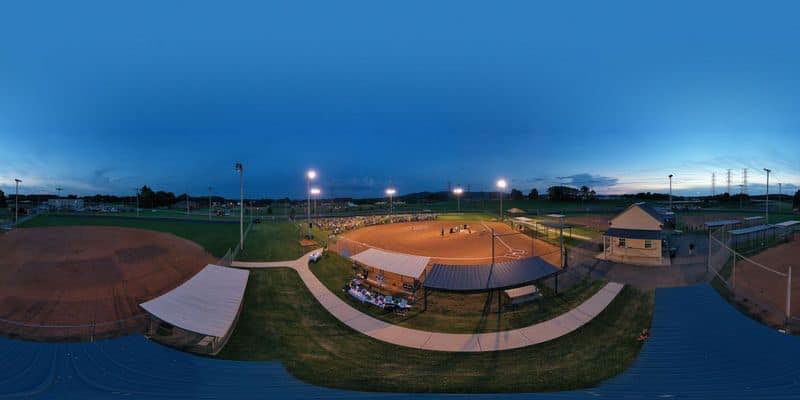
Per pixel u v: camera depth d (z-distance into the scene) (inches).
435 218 2970.0
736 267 1079.6
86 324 710.5
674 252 1309.1
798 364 544.7
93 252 940.0
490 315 841.5
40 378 530.3
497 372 597.9
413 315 849.5
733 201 4970.5
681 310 788.0
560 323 786.8
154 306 703.1
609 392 494.3
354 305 909.8
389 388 538.9
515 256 1376.7
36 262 864.3
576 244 1582.2
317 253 1358.3
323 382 558.6
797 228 1721.2
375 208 4815.5
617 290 934.4
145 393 489.7
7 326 677.3
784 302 778.8
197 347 666.2
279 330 770.8
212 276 914.7
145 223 2620.6
